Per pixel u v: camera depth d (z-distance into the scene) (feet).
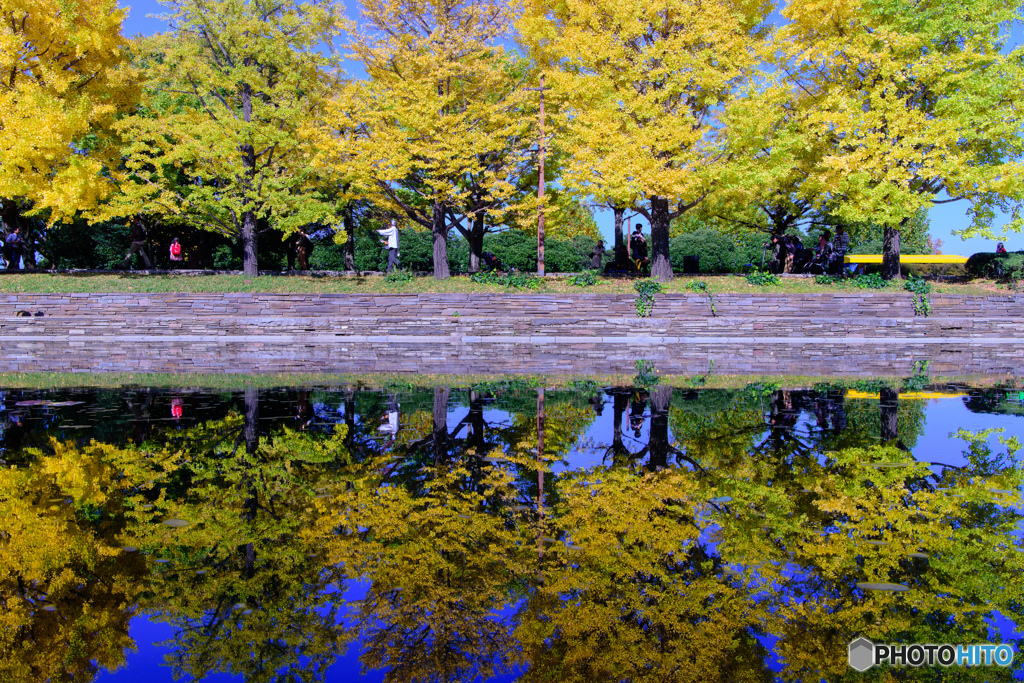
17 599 9.45
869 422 22.30
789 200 73.97
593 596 9.54
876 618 8.87
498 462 17.10
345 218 82.64
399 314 64.54
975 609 9.12
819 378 34.91
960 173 61.72
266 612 9.10
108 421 22.62
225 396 28.30
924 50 64.23
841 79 66.80
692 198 67.56
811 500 13.71
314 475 15.87
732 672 7.64
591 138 61.52
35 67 61.98
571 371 38.55
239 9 65.57
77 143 67.10
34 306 63.67
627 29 60.49
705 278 69.62
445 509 13.29
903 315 63.26
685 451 18.24
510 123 67.00
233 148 65.05
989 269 71.61
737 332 62.28
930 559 10.71
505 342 59.57
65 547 11.32
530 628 8.69
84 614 9.07
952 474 15.65
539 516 12.87
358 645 8.25
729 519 12.61
